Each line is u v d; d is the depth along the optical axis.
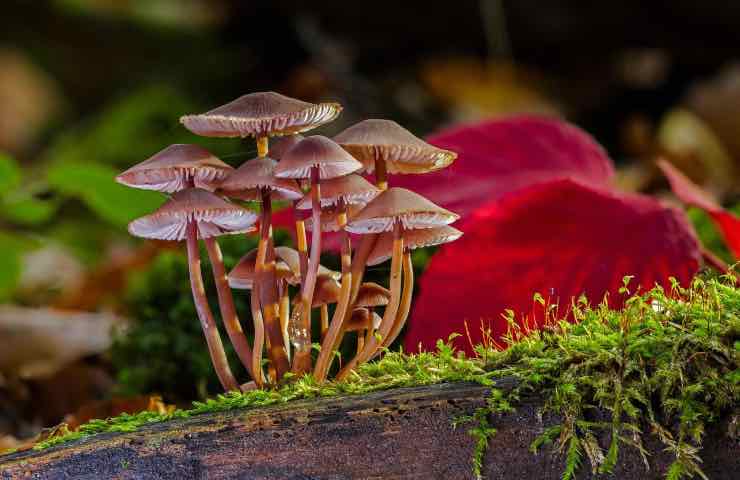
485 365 0.45
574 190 0.51
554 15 1.02
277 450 0.44
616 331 0.45
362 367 0.46
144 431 0.44
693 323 0.44
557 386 0.44
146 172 0.46
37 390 0.61
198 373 0.56
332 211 0.47
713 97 1.00
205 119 0.46
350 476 0.44
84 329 0.63
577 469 0.43
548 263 0.51
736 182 0.93
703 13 0.97
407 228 0.47
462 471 0.44
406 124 1.04
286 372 0.47
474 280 0.51
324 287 0.48
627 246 0.51
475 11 1.04
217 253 0.47
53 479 0.44
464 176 0.53
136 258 0.79
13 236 0.68
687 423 0.43
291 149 0.45
